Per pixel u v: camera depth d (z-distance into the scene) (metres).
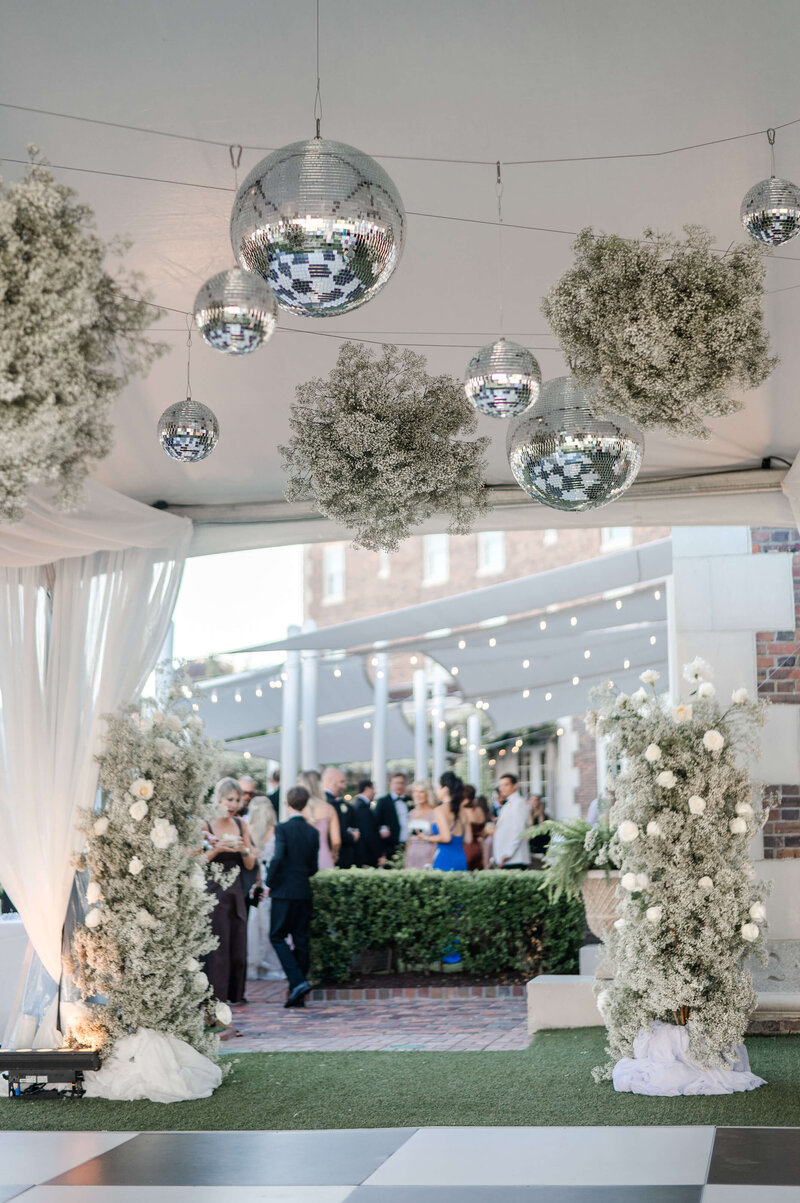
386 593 26.67
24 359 3.10
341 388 4.39
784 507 7.04
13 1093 6.02
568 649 12.98
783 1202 4.01
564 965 9.83
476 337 5.51
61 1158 4.85
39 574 6.85
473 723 17.69
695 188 4.43
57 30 3.63
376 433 4.28
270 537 7.20
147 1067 5.97
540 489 4.29
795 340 5.32
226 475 6.83
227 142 4.17
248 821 11.12
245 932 8.90
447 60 3.79
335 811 11.07
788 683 8.05
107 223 4.60
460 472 4.46
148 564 6.89
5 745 6.55
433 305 5.21
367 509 4.43
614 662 13.47
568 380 4.19
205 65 3.80
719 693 8.09
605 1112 5.41
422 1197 4.20
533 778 22.98
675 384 3.60
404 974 10.17
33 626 6.69
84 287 3.13
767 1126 5.07
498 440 6.48
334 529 7.15
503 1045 7.26
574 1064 6.52
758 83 3.87
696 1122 5.18
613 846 6.32
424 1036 7.66
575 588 10.15
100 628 6.77
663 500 7.09
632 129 4.11
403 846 13.45
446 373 5.88
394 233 3.24
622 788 6.29
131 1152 4.93
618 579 9.99
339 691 14.95
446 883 9.96
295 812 9.73
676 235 4.72
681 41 3.70
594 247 3.70
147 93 3.92
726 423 6.35
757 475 7.02
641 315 3.54
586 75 3.86
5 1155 4.92
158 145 4.18
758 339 3.62
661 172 4.34
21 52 3.72
